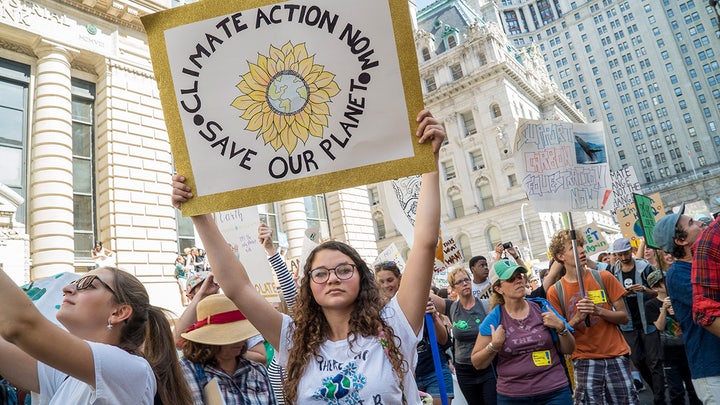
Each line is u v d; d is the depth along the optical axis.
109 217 15.14
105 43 16.20
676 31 105.88
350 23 2.67
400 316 2.54
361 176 2.61
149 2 16.98
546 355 4.52
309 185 2.63
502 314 4.77
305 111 2.69
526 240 43.62
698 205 14.46
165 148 16.94
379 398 2.28
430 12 58.22
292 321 2.71
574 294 5.43
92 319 2.27
